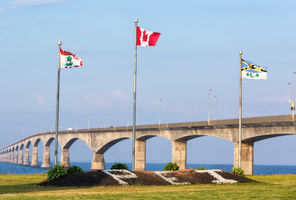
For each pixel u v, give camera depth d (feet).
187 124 614.75
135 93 270.87
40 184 229.45
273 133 483.92
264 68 327.06
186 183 233.76
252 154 534.78
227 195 173.99
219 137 566.77
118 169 251.19
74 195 171.32
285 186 230.07
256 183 248.11
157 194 175.94
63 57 297.74
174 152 655.76
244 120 516.32
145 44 271.08
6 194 178.81
